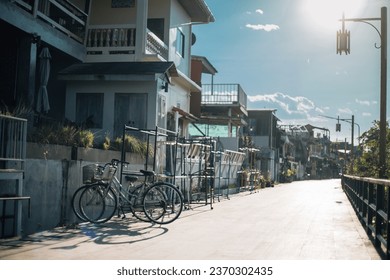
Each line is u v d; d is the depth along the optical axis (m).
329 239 8.49
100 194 9.36
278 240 8.24
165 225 9.92
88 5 18.05
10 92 13.24
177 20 22.42
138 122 16.80
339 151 98.62
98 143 11.45
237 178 26.83
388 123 15.61
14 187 7.35
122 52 18.44
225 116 33.47
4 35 13.36
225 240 8.09
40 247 6.91
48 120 13.67
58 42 14.94
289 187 37.66
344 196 23.66
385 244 6.72
